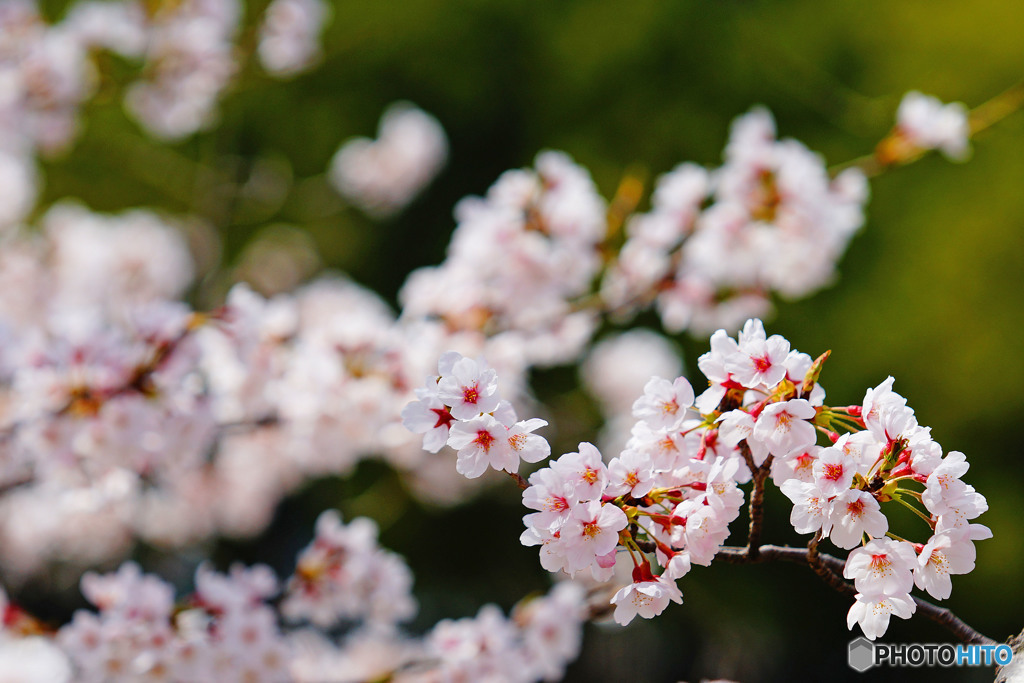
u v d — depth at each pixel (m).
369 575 2.78
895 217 6.46
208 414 2.67
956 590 6.12
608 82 7.33
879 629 1.06
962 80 6.38
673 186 3.08
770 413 1.09
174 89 4.44
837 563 1.16
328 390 2.89
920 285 6.40
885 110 6.32
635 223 3.22
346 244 8.53
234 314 2.65
